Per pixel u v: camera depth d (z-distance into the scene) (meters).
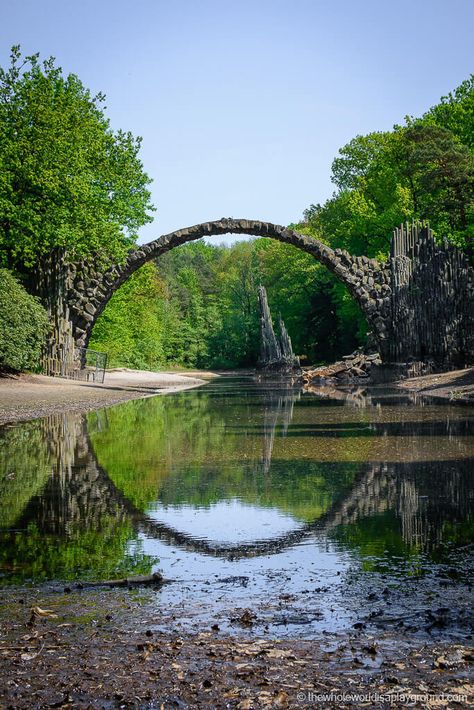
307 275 93.44
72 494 11.84
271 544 8.58
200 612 6.27
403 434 18.59
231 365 123.75
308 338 97.25
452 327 44.44
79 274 49.50
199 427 22.70
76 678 5.00
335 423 22.22
